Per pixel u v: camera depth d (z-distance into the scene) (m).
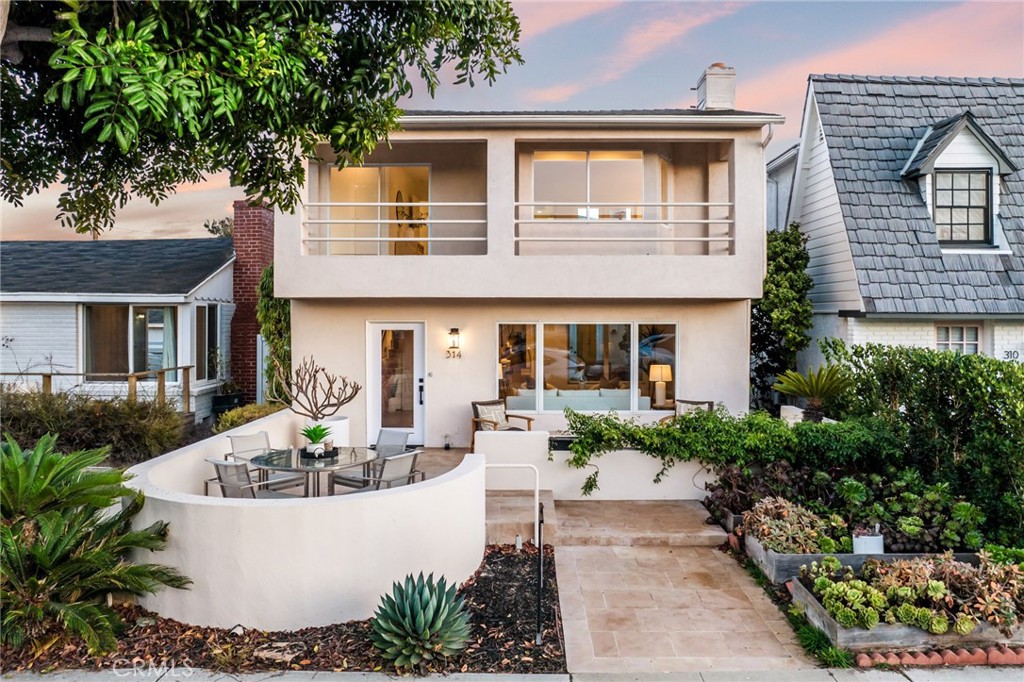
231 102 5.05
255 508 5.27
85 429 9.88
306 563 5.30
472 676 4.65
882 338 11.99
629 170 12.44
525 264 11.03
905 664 4.87
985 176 12.48
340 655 4.91
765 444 8.41
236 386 16.05
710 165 12.97
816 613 5.39
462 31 6.81
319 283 11.02
